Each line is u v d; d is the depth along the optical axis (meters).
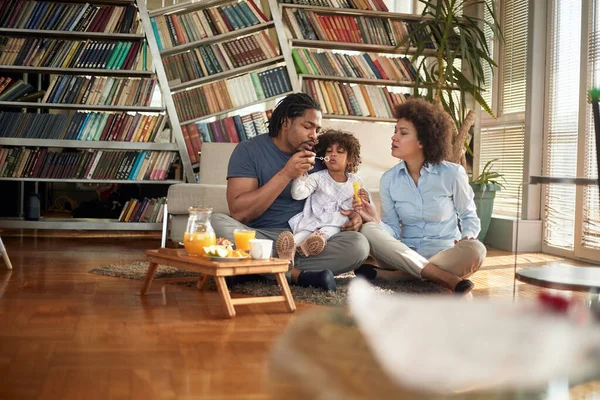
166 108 5.66
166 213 4.59
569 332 0.79
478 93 5.48
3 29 5.54
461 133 5.36
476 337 0.78
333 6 5.80
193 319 2.58
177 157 6.02
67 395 1.68
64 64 5.62
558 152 5.08
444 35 5.46
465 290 3.09
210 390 1.74
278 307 2.82
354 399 0.74
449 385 0.73
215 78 5.79
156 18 5.72
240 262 2.66
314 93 5.75
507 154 5.66
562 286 1.91
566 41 5.01
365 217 3.42
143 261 4.20
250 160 3.33
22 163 5.58
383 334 0.78
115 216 6.99
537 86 5.26
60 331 2.35
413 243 3.46
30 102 5.59
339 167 3.41
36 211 5.84
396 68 5.86
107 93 5.63
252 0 5.79
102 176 5.63
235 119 5.71
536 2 5.25
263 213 3.38
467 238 3.30
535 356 0.76
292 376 0.82
